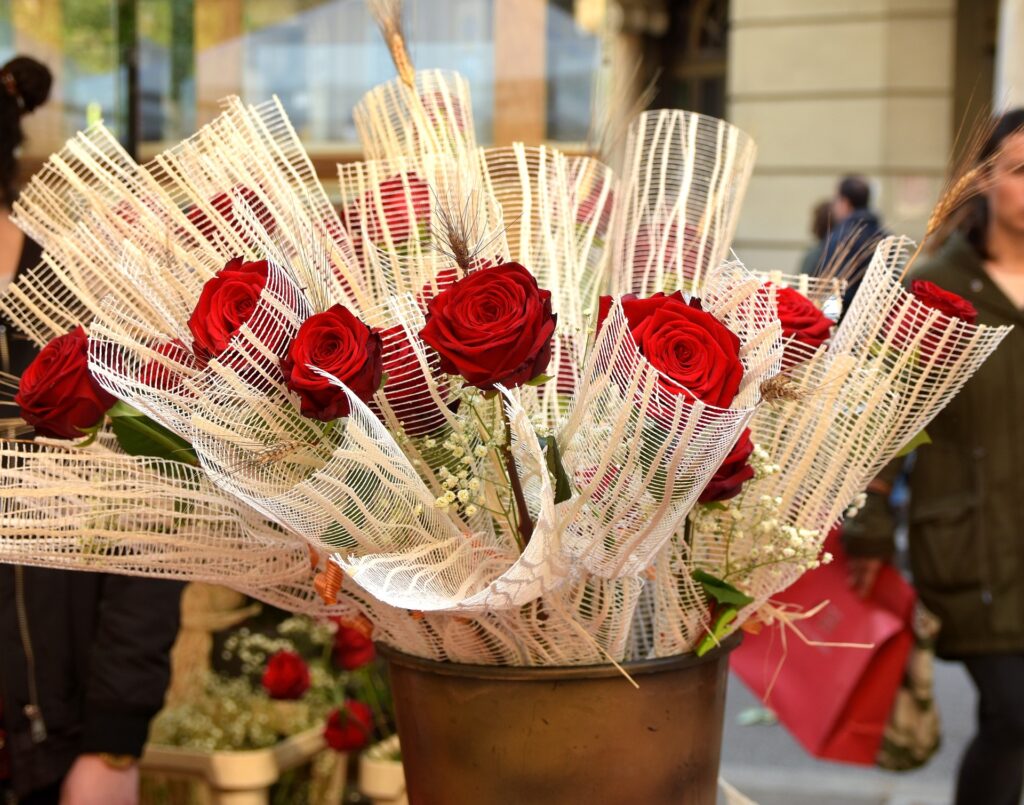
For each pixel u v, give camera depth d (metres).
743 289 1.04
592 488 1.02
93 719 1.77
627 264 1.33
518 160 1.34
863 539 2.68
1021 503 2.62
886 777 3.95
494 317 0.98
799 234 8.73
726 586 1.15
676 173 1.36
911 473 2.76
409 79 1.31
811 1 8.53
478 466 1.12
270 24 2.64
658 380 0.96
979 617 2.64
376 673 2.30
